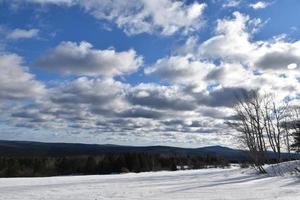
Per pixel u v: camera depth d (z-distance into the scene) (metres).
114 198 17.62
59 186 25.23
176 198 16.97
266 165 38.97
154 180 31.48
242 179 29.89
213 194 18.28
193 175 40.03
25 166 87.25
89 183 28.08
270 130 42.81
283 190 19.56
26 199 17.78
